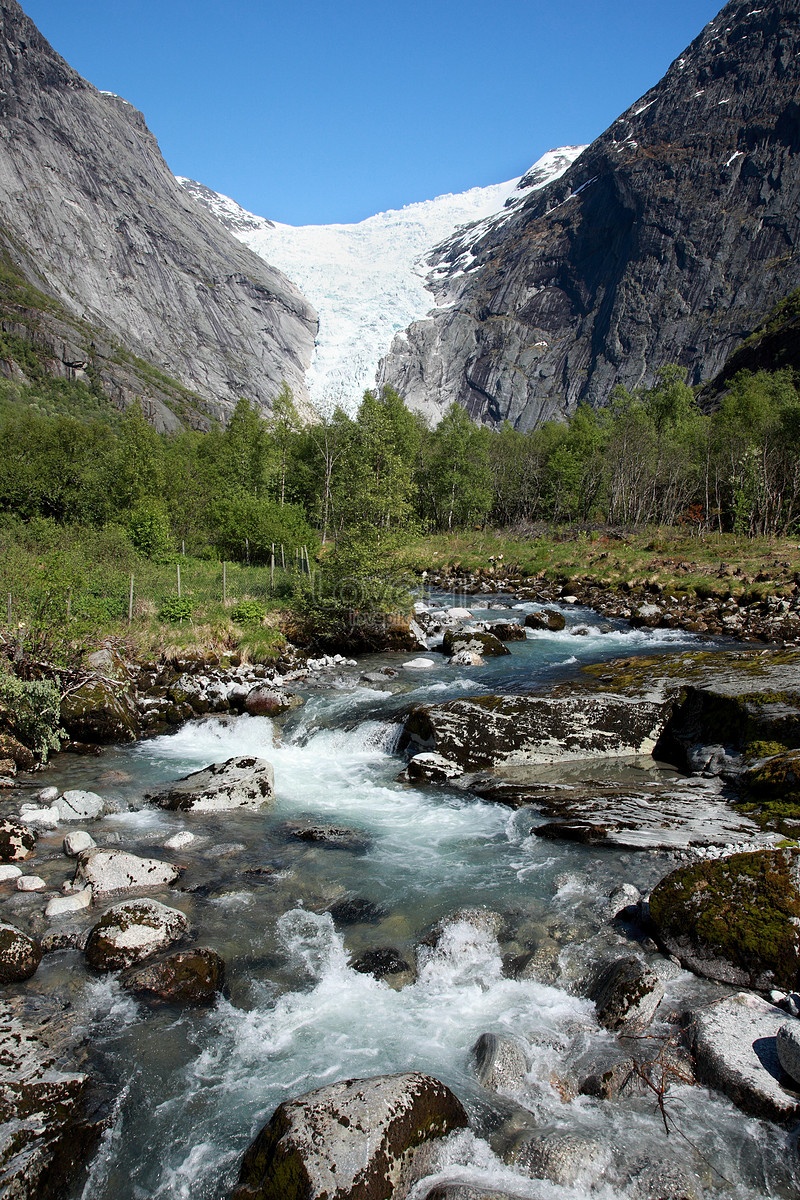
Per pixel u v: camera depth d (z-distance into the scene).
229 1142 4.77
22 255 193.00
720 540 42.72
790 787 9.14
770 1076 4.92
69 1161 4.59
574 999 6.16
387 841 9.40
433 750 12.20
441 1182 4.36
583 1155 4.44
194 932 7.20
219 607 20.83
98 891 7.87
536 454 73.06
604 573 34.69
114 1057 5.50
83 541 27.80
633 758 11.91
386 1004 6.20
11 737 12.21
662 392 81.31
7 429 51.19
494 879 8.21
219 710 15.55
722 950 6.27
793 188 186.50
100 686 13.98
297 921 7.45
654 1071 5.19
